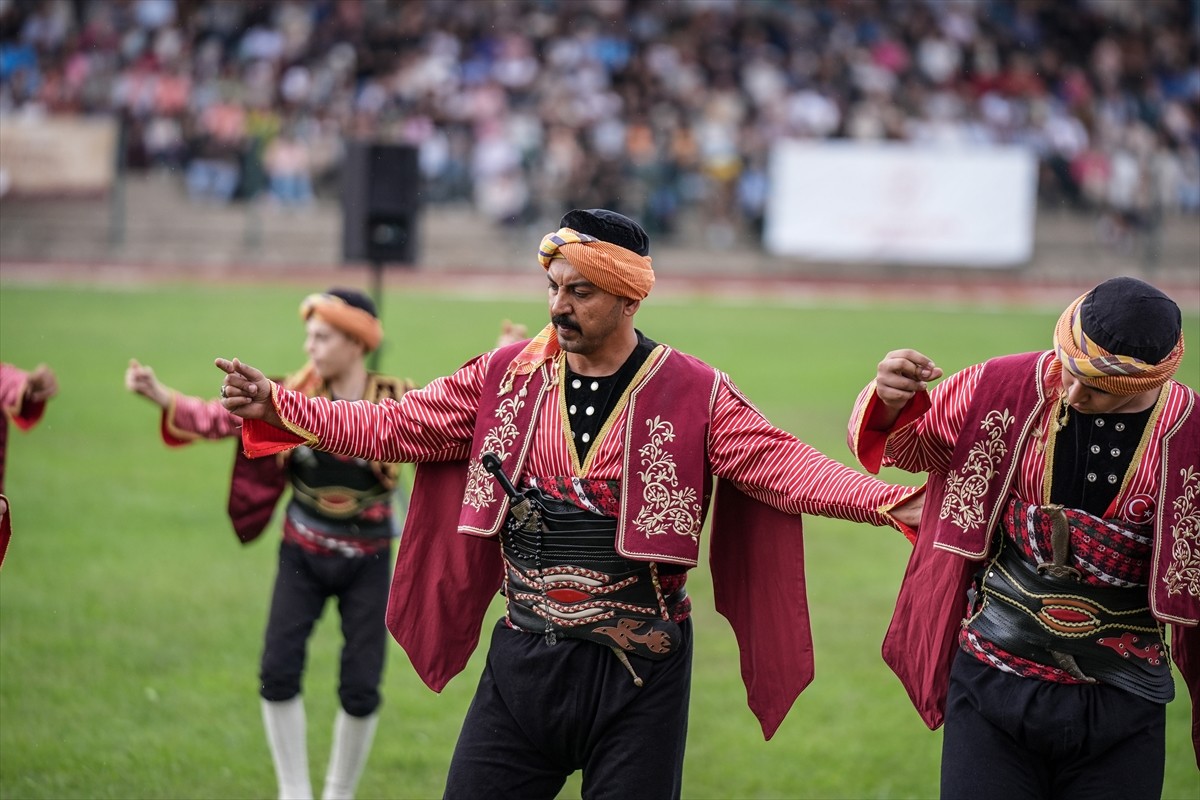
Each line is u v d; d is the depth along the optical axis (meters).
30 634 24.39
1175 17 106.50
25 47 97.00
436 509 13.79
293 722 18.05
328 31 98.00
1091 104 95.50
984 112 93.81
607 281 12.41
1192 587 12.01
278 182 88.50
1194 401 12.16
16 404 17.56
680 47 98.56
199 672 22.97
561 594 12.72
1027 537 12.34
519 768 12.88
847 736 21.00
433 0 101.94
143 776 18.83
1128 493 12.09
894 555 31.39
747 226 88.19
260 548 30.78
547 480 12.87
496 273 83.31
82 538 30.78
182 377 48.59
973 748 12.37
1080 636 12.15
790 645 13.31
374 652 18.14
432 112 92.19
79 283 73.31
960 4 104.56
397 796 18.73
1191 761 20.17
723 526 13.66
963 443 12.58
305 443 13.36
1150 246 85.25
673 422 12.80
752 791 18.97
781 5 104.25
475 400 13.41
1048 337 63.00
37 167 84.00
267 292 72.38
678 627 12.91
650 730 12.62
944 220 83.50
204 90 93.88
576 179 87.19
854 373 52.56
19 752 19.33
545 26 100.19
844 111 94.12
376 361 23.86
